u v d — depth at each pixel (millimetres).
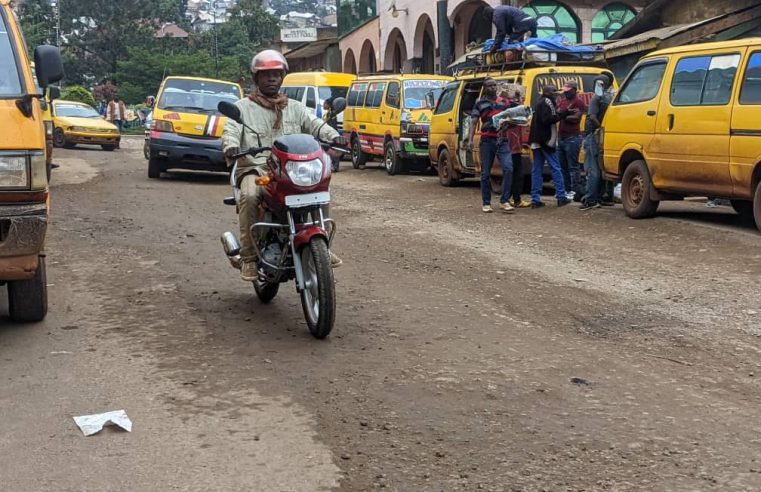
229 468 4004
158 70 57031
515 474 3959
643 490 3809
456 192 15695
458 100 15992
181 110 17688
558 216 11984
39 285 6312
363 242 10234
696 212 11805
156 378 5254
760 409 4836
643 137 10906
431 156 17469
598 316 6777
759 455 4199
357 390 5059
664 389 5137
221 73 57719
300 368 5449
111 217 12148
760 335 6242
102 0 64250
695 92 10188
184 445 4266
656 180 10766
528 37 17281
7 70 6246
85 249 9594
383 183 17938
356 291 7570
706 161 9977
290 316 6750
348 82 24922
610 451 4230
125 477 3910
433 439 4355
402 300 7246
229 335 6203
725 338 6184
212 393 4996
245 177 6508
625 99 11383
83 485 3828
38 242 5789
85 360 5602
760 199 9531
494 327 6438
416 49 31578
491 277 8164
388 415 4672
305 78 25156
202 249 9633
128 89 56281
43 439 4344
